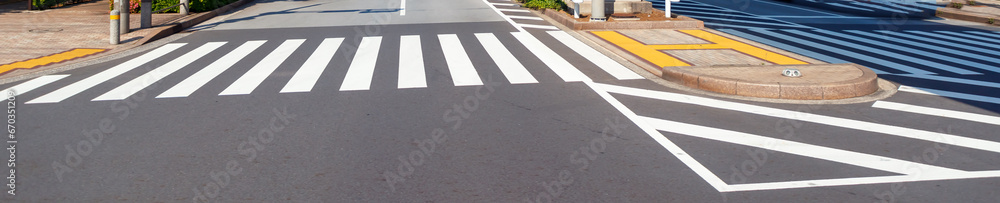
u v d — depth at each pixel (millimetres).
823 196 4684
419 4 21031
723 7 24109
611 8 17516
